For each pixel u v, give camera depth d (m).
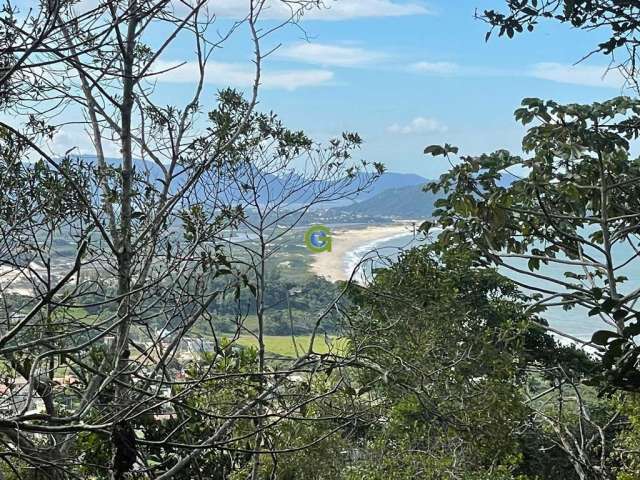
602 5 5.43
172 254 4.53
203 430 5.34
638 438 8.86
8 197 4.11
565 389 13.13
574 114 7.45
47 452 3.96
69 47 3.17
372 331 5.38
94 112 5.16
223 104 5.57
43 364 4.52
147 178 4.97
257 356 5.90
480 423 7.59
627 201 8.71
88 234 3.94
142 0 3.63
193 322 4.09
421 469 7.50
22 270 3.86
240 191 5.54
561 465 10.99
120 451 3.79
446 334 7.51
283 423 5.90
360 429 8.03
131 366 4.29
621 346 4.34
